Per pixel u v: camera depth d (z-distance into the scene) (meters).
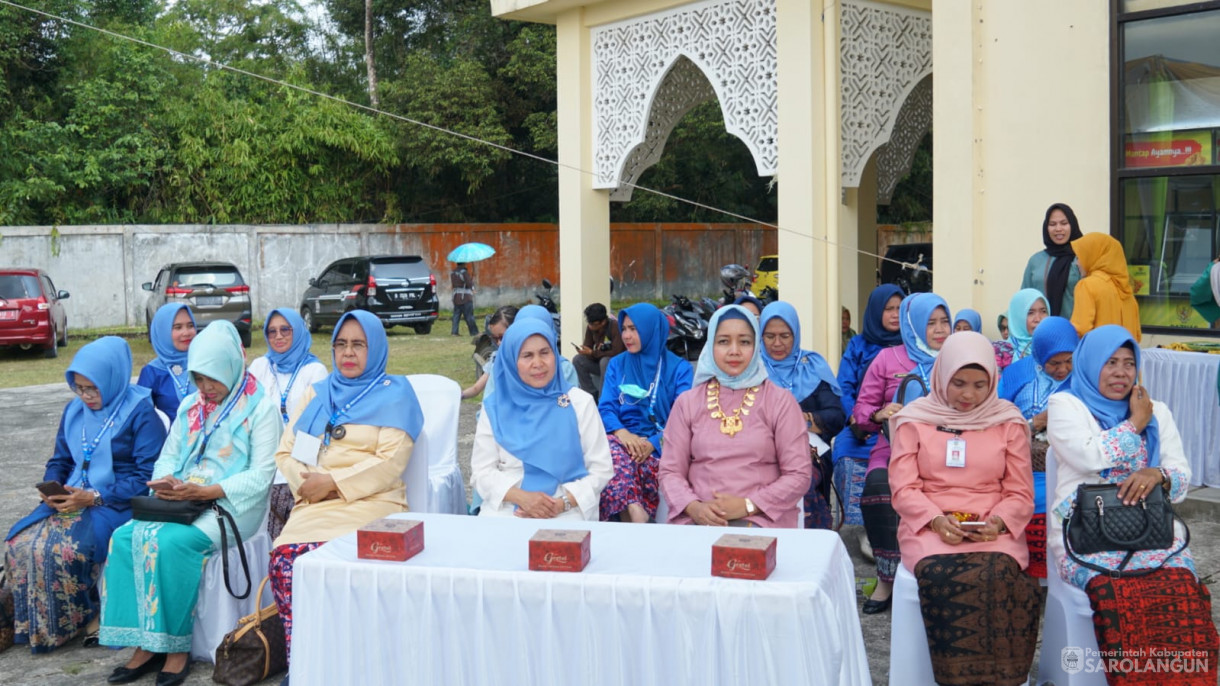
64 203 20.95
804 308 8.02
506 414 4.16
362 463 4.12
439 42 26.52
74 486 4.59
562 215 10.00
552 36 23.27
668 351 5.29
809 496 4.90
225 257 20.86
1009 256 6.95
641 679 2.77
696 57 8.75
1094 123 6.57
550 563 2.88
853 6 8.02
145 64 21.97
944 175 7.14
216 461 4.45
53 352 16.17
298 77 23.75
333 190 23.42
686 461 4.18
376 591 2.96
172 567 4.14
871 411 5.02
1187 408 6.30
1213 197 6.44
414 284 18.41
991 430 3.79
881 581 4.75
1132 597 3.36
